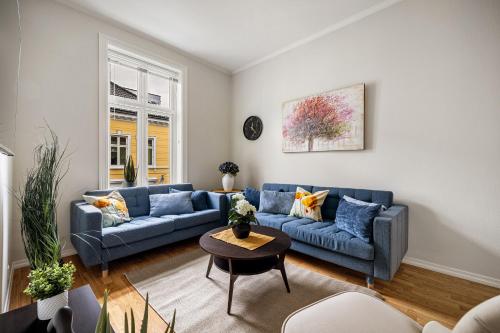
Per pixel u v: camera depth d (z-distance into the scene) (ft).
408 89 7.69
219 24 9.35
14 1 5.39
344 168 9.26
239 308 5.22
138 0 7.96
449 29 6.91
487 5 6.35
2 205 4.50
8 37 5.28
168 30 9.77
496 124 6.24
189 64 12.17
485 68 6.38
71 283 3.04
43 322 2.87
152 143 11.39
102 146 8.96
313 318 3.10
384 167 8.22
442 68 7.05
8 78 5.17
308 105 10.27
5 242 5.13
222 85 13.84
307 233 7.20
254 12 8.58
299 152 10.74
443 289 6.07
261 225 8.00
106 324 1.71
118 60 10.01
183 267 7.30
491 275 6.30
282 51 11.44
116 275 6.77
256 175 12.89
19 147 7.19
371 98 8.52
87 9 8.43
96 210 6.72
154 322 4.80
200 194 10.52
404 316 3.15
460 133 6.77
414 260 7.54
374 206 6.41
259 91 12.67
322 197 8.73
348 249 6.26
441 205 7.08
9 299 5.48
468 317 2.01
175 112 12.12
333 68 9.59
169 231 8.20
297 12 8.59
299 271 7.08
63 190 8.10
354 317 3.07
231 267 5.19
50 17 7.79
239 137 13.82
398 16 7.85
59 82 7.98
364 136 8.66
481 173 6.46
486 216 6.39
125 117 10.39
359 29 8.80
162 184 10.90
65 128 8.12
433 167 7.22
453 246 6.88
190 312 5.08
